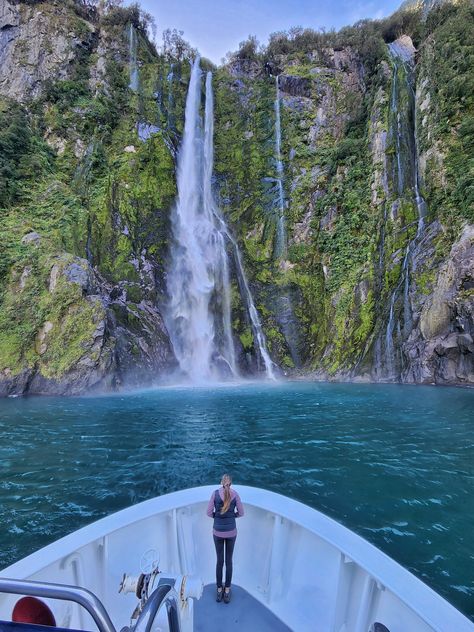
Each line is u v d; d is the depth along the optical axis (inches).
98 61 1477.6
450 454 355.6
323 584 139.3
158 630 68.3
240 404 645.3
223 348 1153.4
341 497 267.0
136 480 304.0
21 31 1454.2
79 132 1322.6
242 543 170.6
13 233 1008.9
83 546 134.6
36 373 819.4
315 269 1209.4
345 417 521.7
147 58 1549.0
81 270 930.7
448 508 248.7
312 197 1291.8
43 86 1375.5
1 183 1085.8
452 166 945.5
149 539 157.5
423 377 832.9
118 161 1242.6
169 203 1230.9
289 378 1095.0
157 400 701.9
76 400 717.9
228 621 137.4
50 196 1140.5
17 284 910.4
